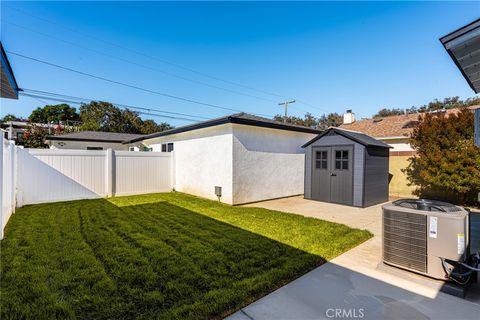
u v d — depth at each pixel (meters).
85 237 4.26
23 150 7.11
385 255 3.10
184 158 9.91
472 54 2.90
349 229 4.90
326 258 3.48
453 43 2.71
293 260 3.33
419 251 2.81
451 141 7.18
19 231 4.56
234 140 7.70
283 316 2.20
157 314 2.14
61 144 14.74
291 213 6.50
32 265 3.12
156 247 3.79
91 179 8.48
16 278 2.78
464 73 3.41
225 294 2.46
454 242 2.57
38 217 5.68
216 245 3.91
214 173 8.33
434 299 2.49
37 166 7.43
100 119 28.39
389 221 3.06
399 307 2.35
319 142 8.60
